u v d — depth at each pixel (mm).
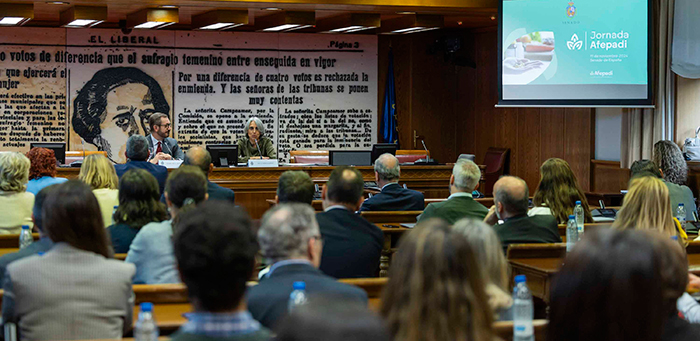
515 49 9227
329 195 3855
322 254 3627
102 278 2473
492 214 4559
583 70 9086
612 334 1440
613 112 10227
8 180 4465
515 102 9258
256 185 8547
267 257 2498
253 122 9352
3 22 9500
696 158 8688
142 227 3533
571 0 9055
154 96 11516
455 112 13117
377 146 9141
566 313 1486
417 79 12891
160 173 6047
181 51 11609
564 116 11094
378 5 9477
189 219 1642
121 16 10422
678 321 1967
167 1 9102
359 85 12336
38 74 11078
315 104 12180
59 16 10289
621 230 1536
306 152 9586
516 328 2348
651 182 3748
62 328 2408
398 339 1650
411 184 8953
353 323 863
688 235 5406
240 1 9117
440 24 10344
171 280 3201
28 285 2422
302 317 876
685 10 8891
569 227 4434
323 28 10891
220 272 1563
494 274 2484
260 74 11945
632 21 9000
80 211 2494
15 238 4156
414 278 1675
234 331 1559
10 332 2480
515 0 9180
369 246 3699
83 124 11266
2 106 10969
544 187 5008
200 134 11742
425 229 1748
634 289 1431
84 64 11242
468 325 1650
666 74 9156
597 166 10477
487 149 12625
